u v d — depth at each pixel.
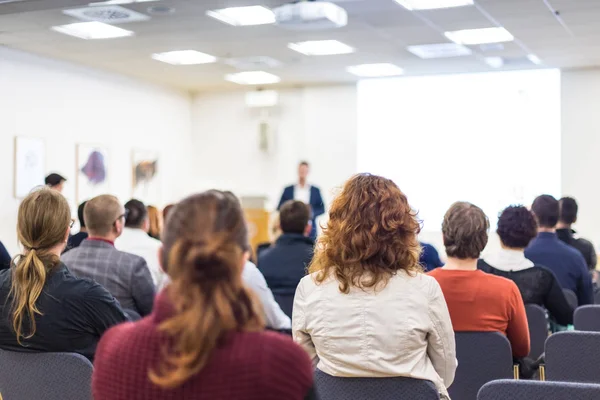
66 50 8.90
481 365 2.86
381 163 11.40
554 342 2.74
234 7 6.82
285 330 3.88
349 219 2.12
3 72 8.64
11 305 2.42
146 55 9.30
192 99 12.60
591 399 1.60
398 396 2.08
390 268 2.12
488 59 9.59
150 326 1.28
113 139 10.57
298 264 4.55
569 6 6.74
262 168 12.20
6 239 8.71
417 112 11.17
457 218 2.93
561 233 5.49
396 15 7.16
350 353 2.10
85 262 3.62
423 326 2.08
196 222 1.26
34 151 9.07
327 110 11.68
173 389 1.22
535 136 10.54
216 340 1.22
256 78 11.20
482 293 2.88
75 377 2.34
